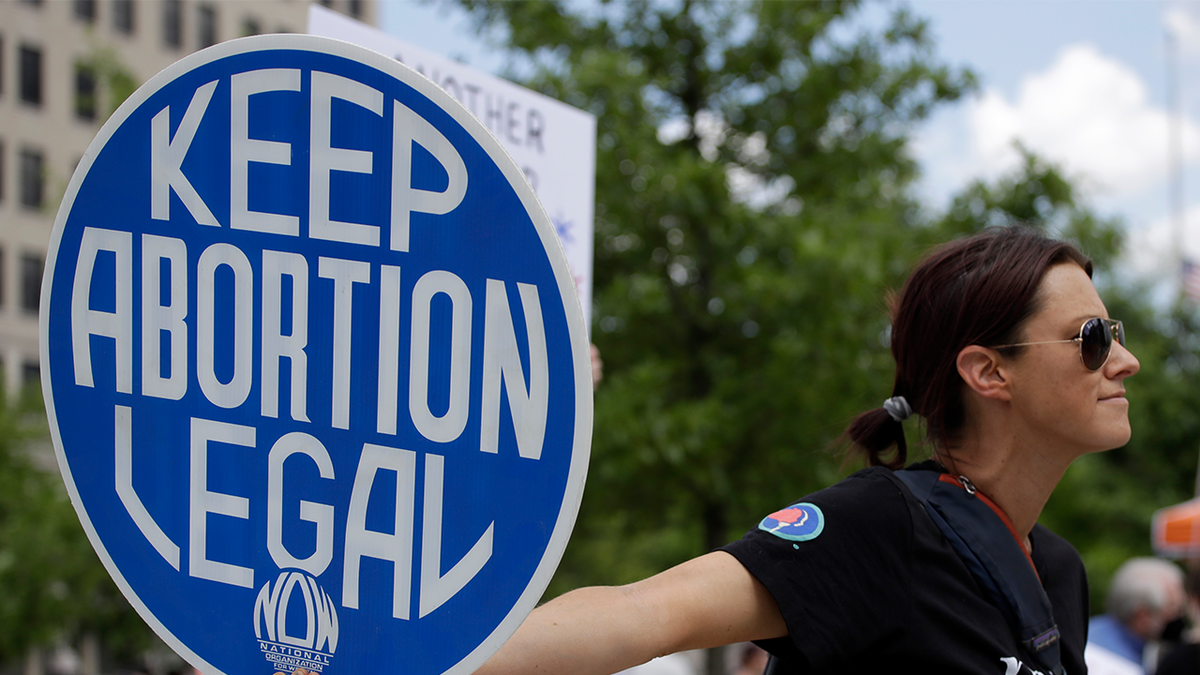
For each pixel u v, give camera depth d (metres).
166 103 1.07
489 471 0.95
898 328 1.44
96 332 1.10
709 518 7.38
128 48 30.80
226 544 1.05
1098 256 7.50
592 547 13.51
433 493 0.97
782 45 7.61
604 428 6.45
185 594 1.06
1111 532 16.73
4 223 28.98
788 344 6.84
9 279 29.19
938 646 1.18
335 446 1.01
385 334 0.99
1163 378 18.48
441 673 0.97
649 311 7.10
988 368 1.31
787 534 1.17
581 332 0.93
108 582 13.59
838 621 1.14
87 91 30.94
